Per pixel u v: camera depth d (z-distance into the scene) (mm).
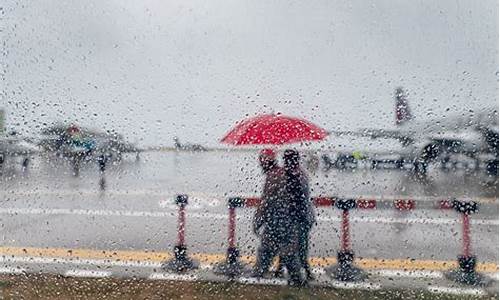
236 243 4969
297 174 3910
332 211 6320
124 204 6984
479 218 6102
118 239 5285
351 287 3824
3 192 7715
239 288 3811
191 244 5027
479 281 3938
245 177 7449
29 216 6383
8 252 4832
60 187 8062
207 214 6328
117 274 4172
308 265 3973
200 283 3938
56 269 4312
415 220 5957
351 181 7215
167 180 8398
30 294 3723
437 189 7348
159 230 5648
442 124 7918
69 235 5461
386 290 3770
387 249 4840
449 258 4531
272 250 3953
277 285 3863
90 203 7066
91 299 3645
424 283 3916
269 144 3773
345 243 4359
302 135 3770
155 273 4180
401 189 7230
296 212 3914
